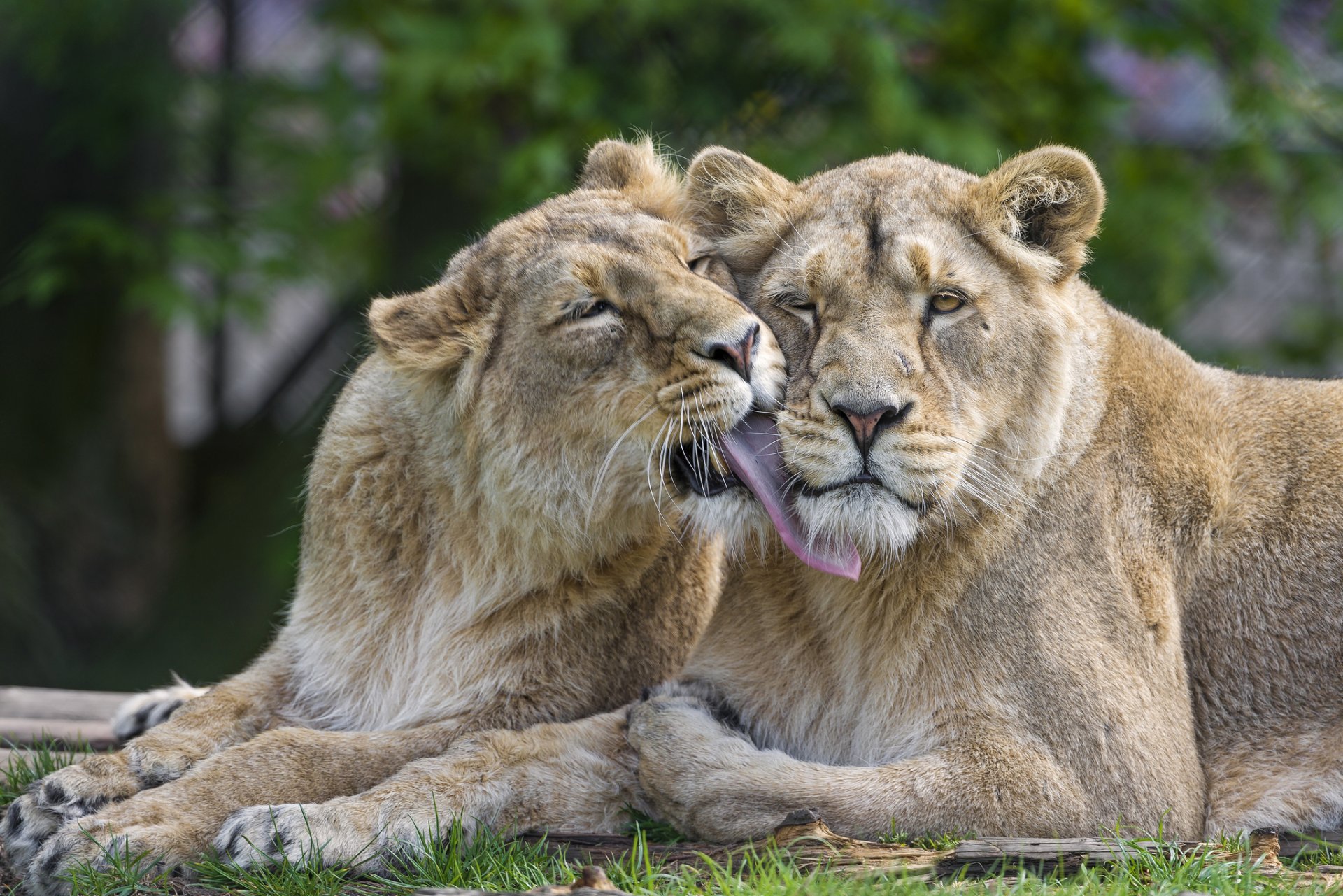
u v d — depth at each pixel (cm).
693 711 834
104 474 2209
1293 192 2011
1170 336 1931
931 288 810
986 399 820
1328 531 885
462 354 882
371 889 745
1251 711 880
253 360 2683
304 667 932
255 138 2066
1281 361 2138
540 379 862
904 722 827
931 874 719
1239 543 887
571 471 864
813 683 869
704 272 891
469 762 816
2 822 834
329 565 924
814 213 857
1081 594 830
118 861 751
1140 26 1900
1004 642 816
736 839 782
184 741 871
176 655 2039
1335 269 2217
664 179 1001
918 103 1795
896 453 777
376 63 2066
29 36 1967
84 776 827
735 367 816
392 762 841
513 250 908
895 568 833
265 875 747
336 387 1973
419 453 904
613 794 840
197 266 2011
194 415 2750
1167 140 2058
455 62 1706
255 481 2186
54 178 2080
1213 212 1991
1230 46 1909
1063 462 847
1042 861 726
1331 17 2048
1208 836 847
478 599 886
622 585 903
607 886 663
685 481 855
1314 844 822
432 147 1875
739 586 884
